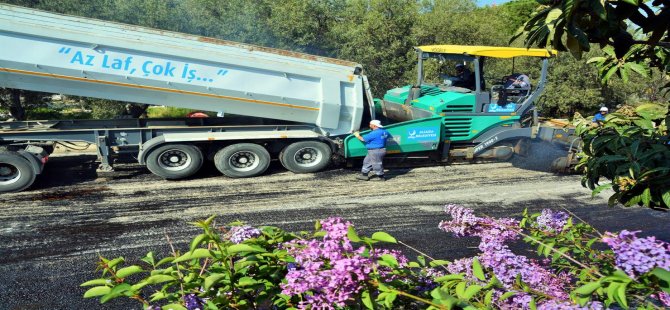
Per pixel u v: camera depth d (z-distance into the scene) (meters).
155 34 7.51
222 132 8.35
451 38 14.18
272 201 7.12
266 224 6.18
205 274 1.98
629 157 2.05
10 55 6.87
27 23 6.80
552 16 1.66
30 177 7.27
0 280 4.56
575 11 1.59
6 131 7.45
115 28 7.31
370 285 1.83
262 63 7.91
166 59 7.52
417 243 5.60
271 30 12.74
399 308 1.98
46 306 4.14
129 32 7.36
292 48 13.20
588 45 1.60
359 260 1.77
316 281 1.74
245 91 8.02
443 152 9.13
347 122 8.78
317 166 8.80
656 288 1.56
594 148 2.34
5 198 7.00
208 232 1.77
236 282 1.89
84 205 6.77
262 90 8.10
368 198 7.34
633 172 2.01
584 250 2.32
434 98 9.17
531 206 7.05
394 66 13.30
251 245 1.94
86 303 4.19
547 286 2.04
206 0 12.27
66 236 5.66
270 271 2.02
